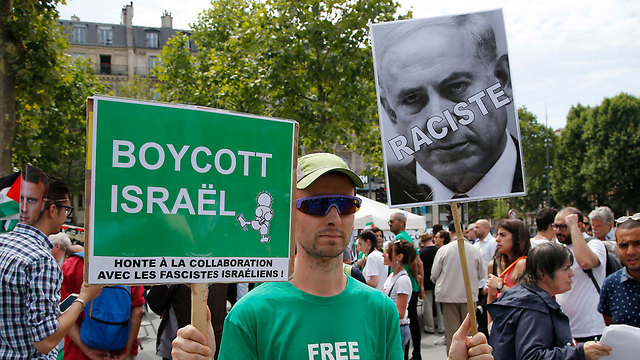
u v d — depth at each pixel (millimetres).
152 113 1691
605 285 3453
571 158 42812
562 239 4648
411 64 2850
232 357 1808
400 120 2828
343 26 12594
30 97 10602
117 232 1625
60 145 19219
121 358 4023
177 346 1648
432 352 7746
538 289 2973
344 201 1967
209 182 1750
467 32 2857
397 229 8086
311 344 1821
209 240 1735
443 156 2801
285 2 12906
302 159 2061
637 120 39375
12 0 9688
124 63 53781
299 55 12781
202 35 20734
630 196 39531
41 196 2877
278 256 1836
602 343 2586
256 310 1861
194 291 1697
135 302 4184
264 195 1830
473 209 45344
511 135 2814
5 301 2533
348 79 12984
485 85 2832
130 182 1649
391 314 2051
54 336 2637
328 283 1944
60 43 11117
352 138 14508
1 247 2641
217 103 16578
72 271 4047
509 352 2922
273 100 14000
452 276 6500
